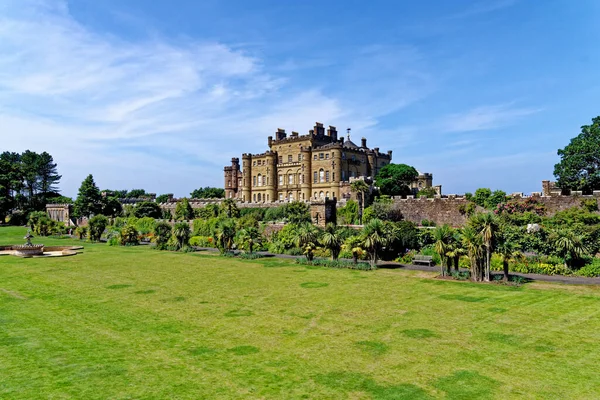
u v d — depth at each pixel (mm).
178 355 19281
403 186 90562
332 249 46344
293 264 46344
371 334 21797
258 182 112375
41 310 27344
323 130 111562
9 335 22266
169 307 27859
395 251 47500
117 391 15727
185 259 52188
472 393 15266
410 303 27906
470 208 60969
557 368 17250
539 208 54438
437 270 40469
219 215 85562
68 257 55312
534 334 21250
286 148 111125
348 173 100500
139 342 21078
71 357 19125
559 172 63000
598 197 50938
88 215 114875
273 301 29156
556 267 36812
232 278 38250
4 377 17000
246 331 22609
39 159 150875
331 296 30344
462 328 22453
